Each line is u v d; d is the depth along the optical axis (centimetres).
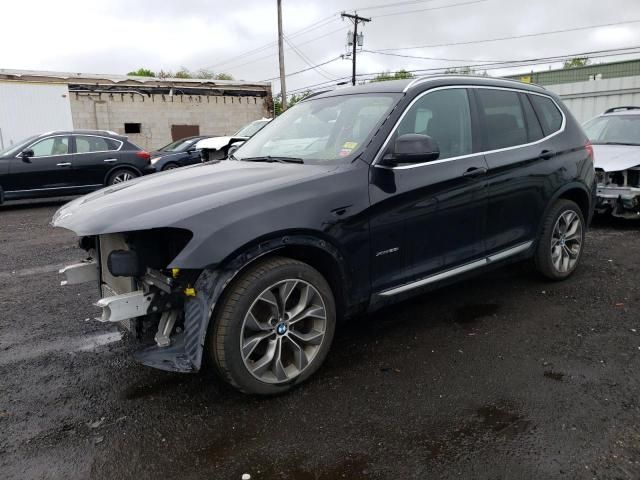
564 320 409
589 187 498
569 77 3238
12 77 2180
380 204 329
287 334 305
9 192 1082
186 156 1486
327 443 262
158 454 258
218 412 294
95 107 2367
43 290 526
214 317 283
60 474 245
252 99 2723
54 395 317
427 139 323
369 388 314
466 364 342
